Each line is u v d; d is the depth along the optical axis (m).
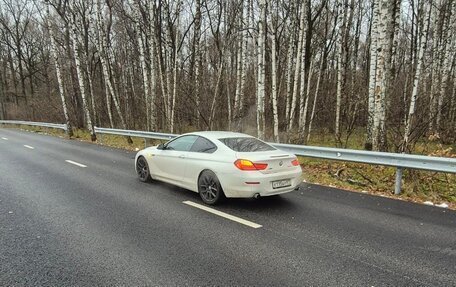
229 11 23.89
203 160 6.44
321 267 3.79
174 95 17.30
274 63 12.65
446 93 16.81
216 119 20.00
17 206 6.10
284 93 20.88
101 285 3.39
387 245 4.41
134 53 30.41
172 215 5.62
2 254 4.10
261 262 3.90
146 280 3.49
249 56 25.50
